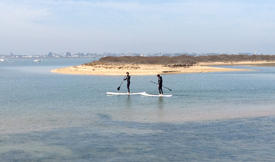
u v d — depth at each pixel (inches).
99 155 503.5
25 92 1352.1
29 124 705.0
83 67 3316.9
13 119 757.3
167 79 2101.4
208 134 617.9
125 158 489.1
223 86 1585.9
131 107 931.3
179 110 872.3
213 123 708.7
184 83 1777.8
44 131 645.3
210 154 502.9
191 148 533.3
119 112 847.7
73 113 835.4
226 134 616.4
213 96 1183.6
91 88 1520.7
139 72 2758.4
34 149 534.0
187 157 490.3
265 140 574.9
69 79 2150.6
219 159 480.4
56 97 1175.0
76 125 695.7
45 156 501.0
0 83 1857.8
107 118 768.3
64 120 746.2
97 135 616.1
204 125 690.2
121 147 542.0
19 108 919.0
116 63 4067.4
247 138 588.1
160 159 483.2
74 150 528.1
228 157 489.1
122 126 686.5
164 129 658.8
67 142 571.2
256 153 506.0
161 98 1135.0
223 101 1049.5
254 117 770.8
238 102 1024.9
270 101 1043.9
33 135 616.4
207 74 2667.3
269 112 835.4
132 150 526.0
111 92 1330.0
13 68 4586.6
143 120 745.0
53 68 4419.3
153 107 928.3
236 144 552.7
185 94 1255.5
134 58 4729.3
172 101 1053.8
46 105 975.0
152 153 510.6
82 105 974.4
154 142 568.7
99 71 2864.2
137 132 636.1
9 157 497.0
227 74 2655.0
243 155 497.0
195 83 1776.6
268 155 496.1
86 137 602.5
